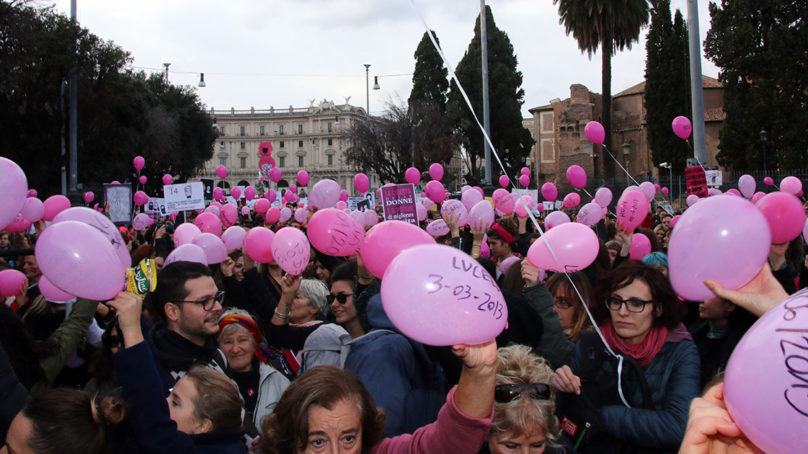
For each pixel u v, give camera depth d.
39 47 24.00
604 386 2.81
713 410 1.45
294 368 4.13
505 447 2.36
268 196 15.55
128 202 11.71
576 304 3.85
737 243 2.19
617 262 5.93
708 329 3.72
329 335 3.61
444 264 1.77
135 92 33.66
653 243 6.81
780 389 1.17
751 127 31.52
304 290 4.32
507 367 2.45
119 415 2.27
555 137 61.47
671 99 40.44
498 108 50.00
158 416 2.31
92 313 3.45
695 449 1.39
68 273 2.48
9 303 4.97
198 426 2.50
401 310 1.74
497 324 1.75
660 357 2.82
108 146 32.00
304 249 4.05
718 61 33.03
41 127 28.50
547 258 3.90
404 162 50.28
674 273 2.36
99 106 29.92
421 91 54.47
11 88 24.20
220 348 3.66
